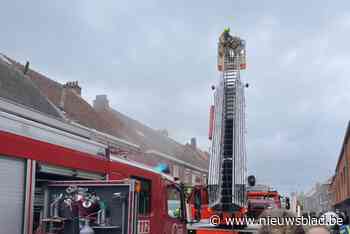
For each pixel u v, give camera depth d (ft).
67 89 89.86
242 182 40.19
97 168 20.40
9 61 73.77
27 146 16.10
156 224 24.64
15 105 18.04
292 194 49.34
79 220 17.81
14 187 15.47
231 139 42.47
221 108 44.65
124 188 18.63
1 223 14.76
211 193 40.42
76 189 18.29
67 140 18.72
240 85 46.14
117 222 18.37
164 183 26.12
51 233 17.80
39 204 18.25
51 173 17.46
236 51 47.57
